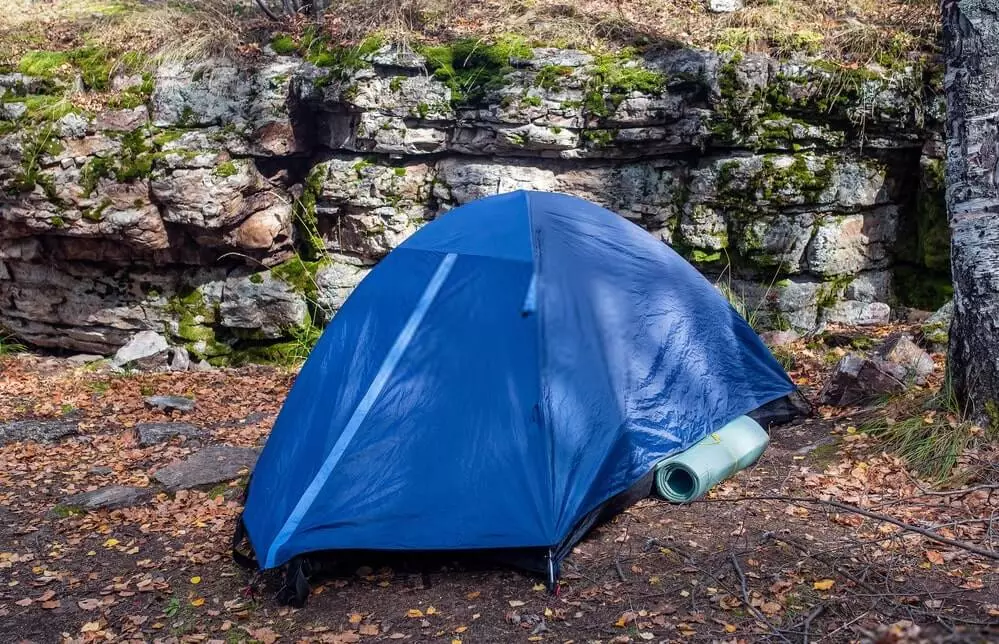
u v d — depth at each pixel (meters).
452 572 4.48
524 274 4.75
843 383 6.27
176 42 9.68
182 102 9.35
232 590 4.50
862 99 8.25
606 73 8.56
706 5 9.57
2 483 6.12
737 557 4.35
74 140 9.28
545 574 4.33
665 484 5.05
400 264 5.11
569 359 4.70
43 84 9.48
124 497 5.77
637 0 9.71
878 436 5.56
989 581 3.96
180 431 7.05
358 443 4.55
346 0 9.75
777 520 4.71
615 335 5.02
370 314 4.99
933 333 7.14
